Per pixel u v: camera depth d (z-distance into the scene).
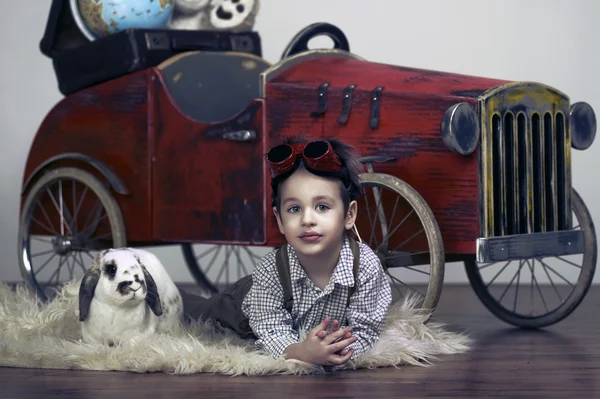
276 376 1.94
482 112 2.48
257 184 2.76
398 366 2.08
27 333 2.39
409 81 2.66
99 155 3.19
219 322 2.38
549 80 4.64
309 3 4.77
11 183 4.79
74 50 3.24
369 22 4.75
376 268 2.06
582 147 2.82
